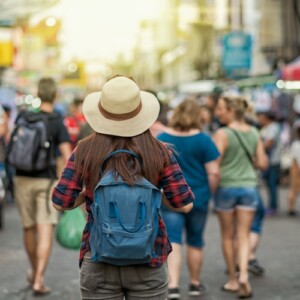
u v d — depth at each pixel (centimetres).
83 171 452
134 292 450
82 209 811
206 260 1042
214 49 3691
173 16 4088
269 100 2569
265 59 2967
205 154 784
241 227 838
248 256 834
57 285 888
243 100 852
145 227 427
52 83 819
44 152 802
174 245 782
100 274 445
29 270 927
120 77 455
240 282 823
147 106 457
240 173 834
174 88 3938
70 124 1441
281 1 2788
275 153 1563
